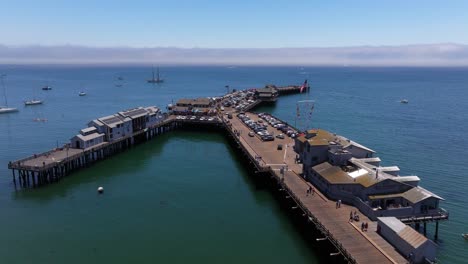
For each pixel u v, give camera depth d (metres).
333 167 69.12
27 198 77.25
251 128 127.31
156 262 53.50
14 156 108.44
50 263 53.44
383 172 66.62
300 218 65.00
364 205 58.66
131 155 110.62
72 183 86.12
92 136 103.00
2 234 61.72
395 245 48.56
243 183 86.00
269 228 63.66
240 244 58.34
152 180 88.31
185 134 139.88
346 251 46.94
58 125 155.25
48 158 89.31
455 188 79.50
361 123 154.12
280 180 73.94
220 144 124.19
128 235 61.47
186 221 66.50
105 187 83.69
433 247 45.03
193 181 87.44
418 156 104.38
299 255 55.09
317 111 186.88
